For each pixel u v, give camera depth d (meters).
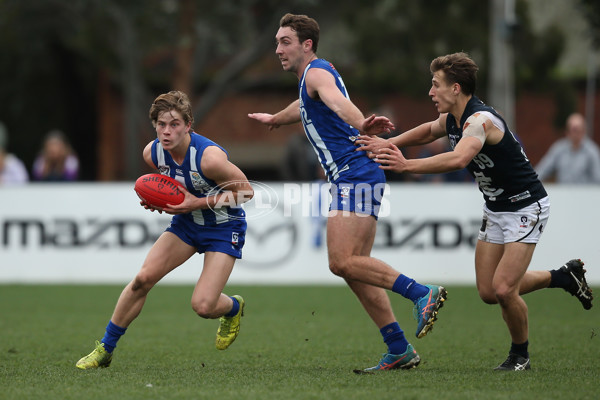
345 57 83.38
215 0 73.75
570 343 24.28
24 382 17.50
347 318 30.14
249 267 41.03
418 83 75.06
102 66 78.06
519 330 19.66
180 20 70.38
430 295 18.53
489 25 72.62
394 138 21.09
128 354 22.55
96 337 25.55
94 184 41.09
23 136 91.00
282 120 22.16
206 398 15.67
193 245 20.09
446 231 40.28
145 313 31.77
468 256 40.28
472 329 27.69
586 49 83.12
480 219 40.31
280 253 40.91
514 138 19.11
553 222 40.06
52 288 39.22
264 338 25.61
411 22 74.00
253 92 87.25
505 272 19.23
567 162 42.44
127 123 75.81
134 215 41.03
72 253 41.16
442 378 18.11
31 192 41.25
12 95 85.62
